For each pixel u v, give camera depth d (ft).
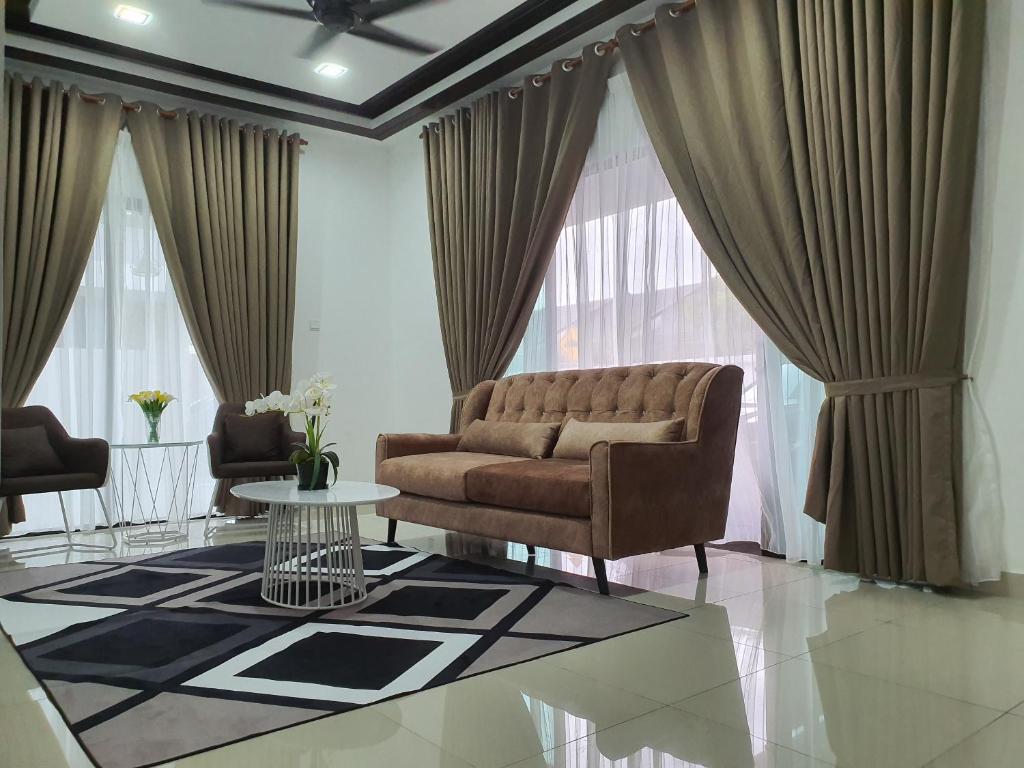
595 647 8.63
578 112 16.30
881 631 9.20
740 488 14.05
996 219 10.76
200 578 12.03
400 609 10.16
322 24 15.06
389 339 22.59
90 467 14.94
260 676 7.70
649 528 11.04
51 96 16.92
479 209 18.74
